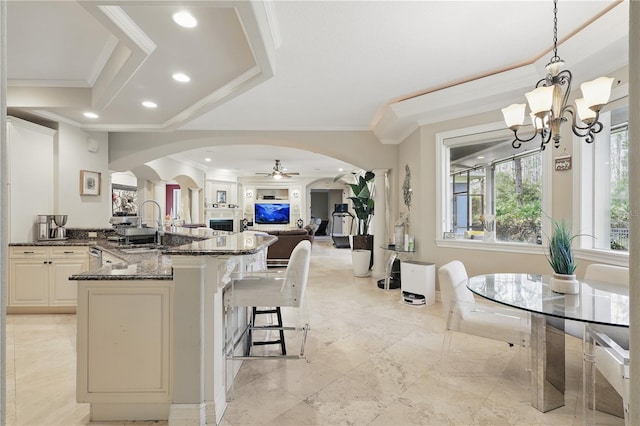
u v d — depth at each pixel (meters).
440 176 4.15
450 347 2.77
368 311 3.83
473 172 4.05
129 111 3.81
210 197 10.32
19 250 3.68
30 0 2.04
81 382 1.84
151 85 3.06
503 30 2.46
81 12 2.17
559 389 1.97
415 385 2.22
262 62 2.38
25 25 2.32
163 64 2.64
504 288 2.24
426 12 2.23
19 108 3.46
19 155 3.69
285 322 3.44
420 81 3.40
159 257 2.85
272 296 2.17
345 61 2.94
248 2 1.73
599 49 2.42
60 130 4.11
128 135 4.98
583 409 1.79
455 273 2.51
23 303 3.68
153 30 2.15
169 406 1.86
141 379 1.85
